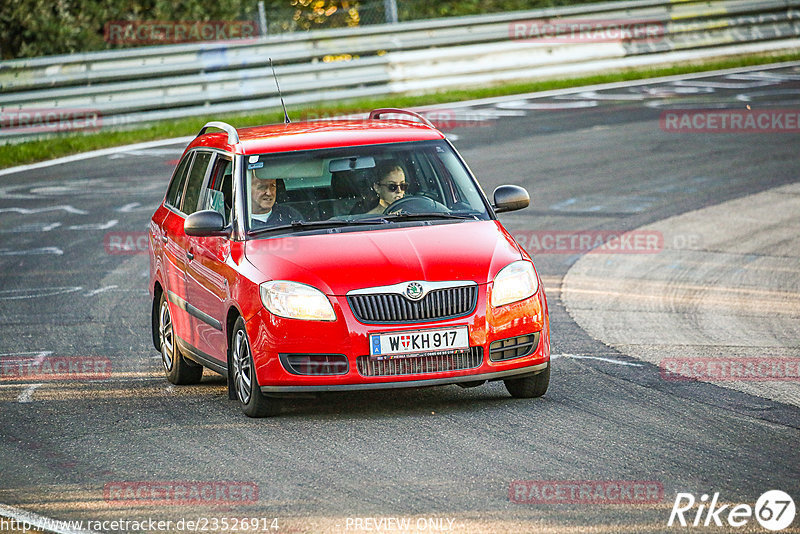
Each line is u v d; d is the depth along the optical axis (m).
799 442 22.50
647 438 23.02
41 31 92.31
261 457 22.77
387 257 25.59
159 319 32.78
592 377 28.98
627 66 99.12
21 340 36.62
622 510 18.62
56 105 76.44
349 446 23.19
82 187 63.25
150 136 76.88
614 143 71.06
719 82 92.25
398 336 24.77
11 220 56.59
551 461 21.56
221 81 81.81
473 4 119.12
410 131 30.03
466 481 20.52
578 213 54.84
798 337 33.62
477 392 27.80
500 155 68.31
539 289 26.28
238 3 102.19
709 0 102.75
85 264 48.22
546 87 92.19
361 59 87.00
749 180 60.84
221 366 27.77
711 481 20.03
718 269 43.84
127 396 29.39
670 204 56.12
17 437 25.66
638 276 43.22
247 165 28.48
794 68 98.25
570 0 120.94
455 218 27.81
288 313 24.95
